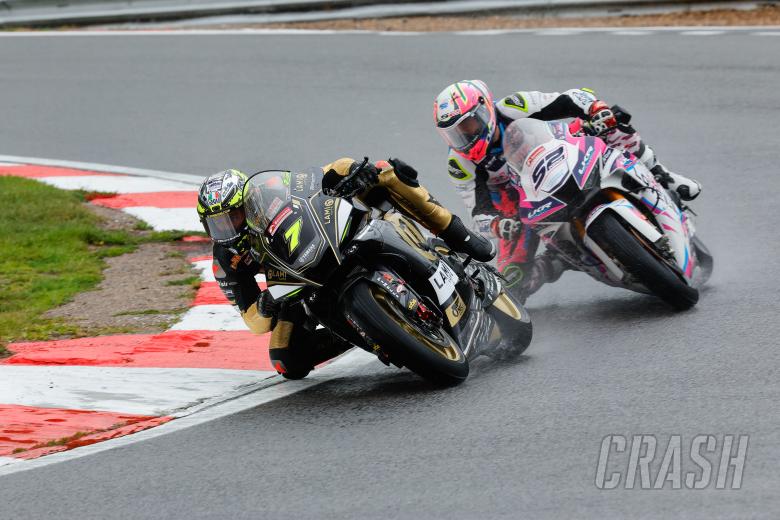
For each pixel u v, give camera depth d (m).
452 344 18.48
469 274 20.11
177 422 18.33
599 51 47.75
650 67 43.94
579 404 16.77
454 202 32.34
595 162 20.56
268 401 19.12
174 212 33.72
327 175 19.09
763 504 12.89
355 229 18.09
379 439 16.42
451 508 13.67
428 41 54.41
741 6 53.34
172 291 26.72
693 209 28.22
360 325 17.48
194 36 63.94
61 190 36.28
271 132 41.69
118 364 21.72
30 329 24.09
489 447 15.48
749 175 30.50
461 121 20.84
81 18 72.12
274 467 15.76
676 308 20.91
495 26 56.91
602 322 21.36
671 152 33.41
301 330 19.95
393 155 36.88
